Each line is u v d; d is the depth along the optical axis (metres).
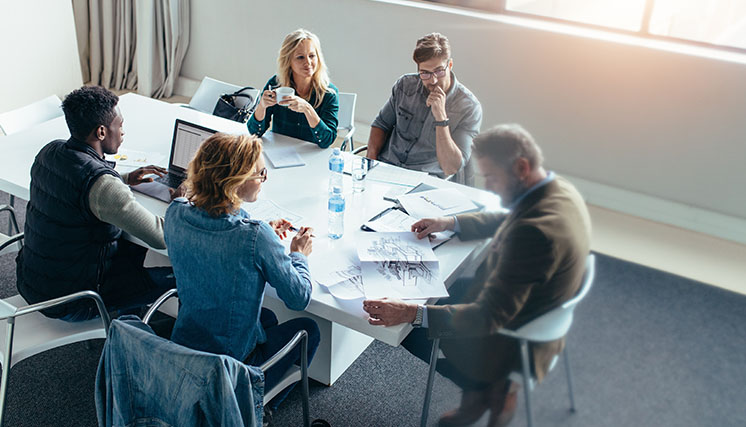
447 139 2.74
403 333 1.77
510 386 1.30
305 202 2.38
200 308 1.76
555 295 1.16
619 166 1.85
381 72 4.40
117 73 5.15
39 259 2.07
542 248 1.17
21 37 4.38
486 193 2.44
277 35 4.69
